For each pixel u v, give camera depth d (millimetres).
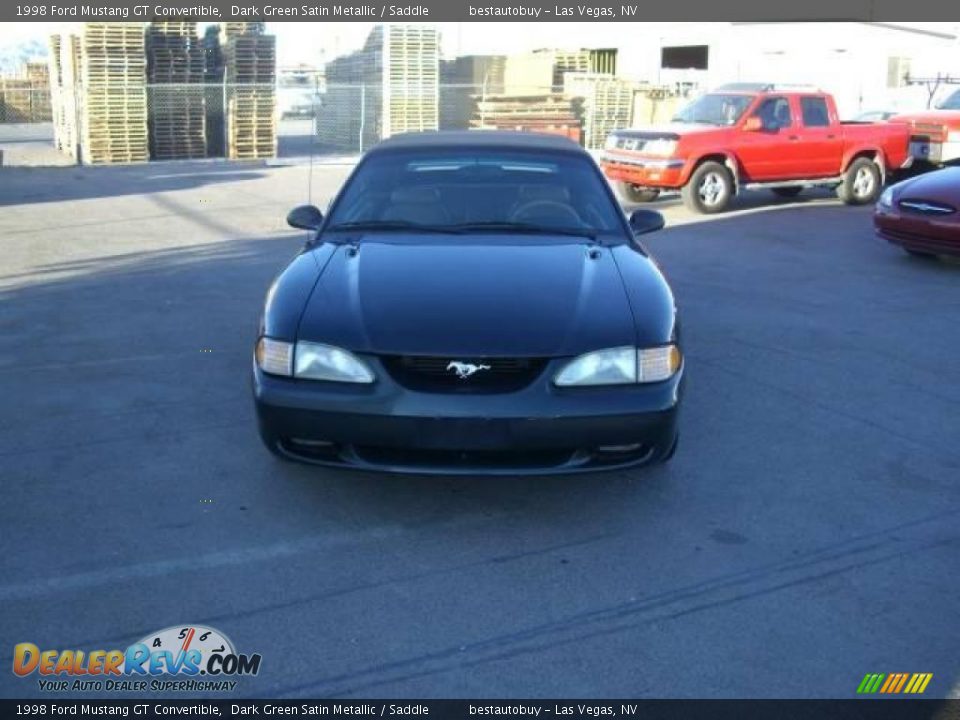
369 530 3965
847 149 14898
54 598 3396
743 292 8641
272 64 22062
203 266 9344
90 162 20344
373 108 23812
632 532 3992
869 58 26984
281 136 30141
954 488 4492
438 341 3766
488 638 3219
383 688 2957
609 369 3812
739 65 29641
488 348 3738
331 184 16953
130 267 9234
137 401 5422
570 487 4410
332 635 3221
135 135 20719
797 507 4258
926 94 24859
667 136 13602
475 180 5355
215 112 22484
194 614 3324
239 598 3430
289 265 4641
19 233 11062
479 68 25484
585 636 3238
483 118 22031
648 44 31766
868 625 3336
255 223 12250
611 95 23578
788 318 7680
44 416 5168
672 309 4227
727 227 12711
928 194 9695
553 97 22609
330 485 4371
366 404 3736
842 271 9688
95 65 20016
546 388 3748
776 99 14312
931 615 3408
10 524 3934
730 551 3846
